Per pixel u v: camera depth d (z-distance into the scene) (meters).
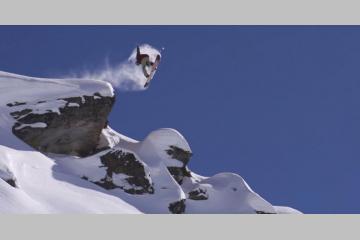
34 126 157.88
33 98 163.00
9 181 123.81
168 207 150.62
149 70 155.38
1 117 156.88
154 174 159.50
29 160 143.88
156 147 171.12
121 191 150.50
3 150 140.50
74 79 171.62
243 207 162.25
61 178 143.00
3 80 166.62
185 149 172.75
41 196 126.75
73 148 166.75
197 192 164.00
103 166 153.38
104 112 168.12
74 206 127.00
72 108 163.75
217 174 177.38
